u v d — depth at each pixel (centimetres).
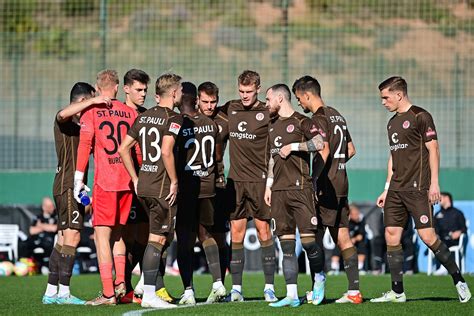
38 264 5469
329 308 2800
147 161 2898
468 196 5994
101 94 3055
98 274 5300
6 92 6950
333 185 3036
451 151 6556
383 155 6512
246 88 3166
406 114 3031
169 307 2873
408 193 3031
